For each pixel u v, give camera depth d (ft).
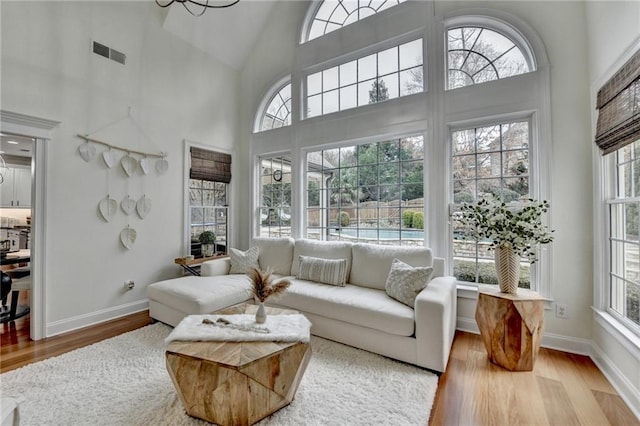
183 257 13.05
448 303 7.38
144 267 11.89
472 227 8.26
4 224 19.03
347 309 8.10
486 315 7.57
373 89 11.88
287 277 11.29
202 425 5.21
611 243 7.32
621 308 6.91
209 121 14.46
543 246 8.52
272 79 14.84
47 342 8.77
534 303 7.13
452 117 9.89
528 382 6.70
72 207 9.84
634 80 5.85
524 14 8.89
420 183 10.75
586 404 5.94
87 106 10.22
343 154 12.67
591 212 7.93
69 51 9.78
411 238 10.87
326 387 6.38
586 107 8.00
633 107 5.87
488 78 9.64
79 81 10.02
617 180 7.22
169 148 12.78
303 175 13.73
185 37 13.24
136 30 11.59
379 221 11.65
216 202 15.16
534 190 8.79
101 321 10.50
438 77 10.13
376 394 6.15
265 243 12.85
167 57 12.68
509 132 9.27
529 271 9.02
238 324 6.34
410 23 10.76
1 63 8.42
